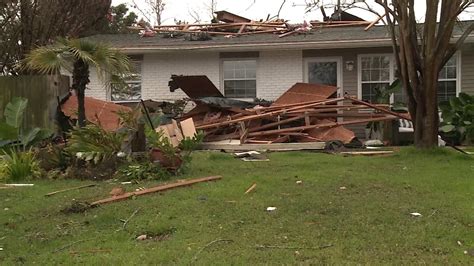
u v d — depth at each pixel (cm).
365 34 1597
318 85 1455
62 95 1340
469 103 1320
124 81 1128
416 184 739
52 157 908
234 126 1340
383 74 1571
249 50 1619
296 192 692
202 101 1390
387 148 1234
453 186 720
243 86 1648
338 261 427
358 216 564
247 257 439
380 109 1327
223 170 895
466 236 492
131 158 863
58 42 1016
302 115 1327
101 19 2095
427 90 1050
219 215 577
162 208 612
